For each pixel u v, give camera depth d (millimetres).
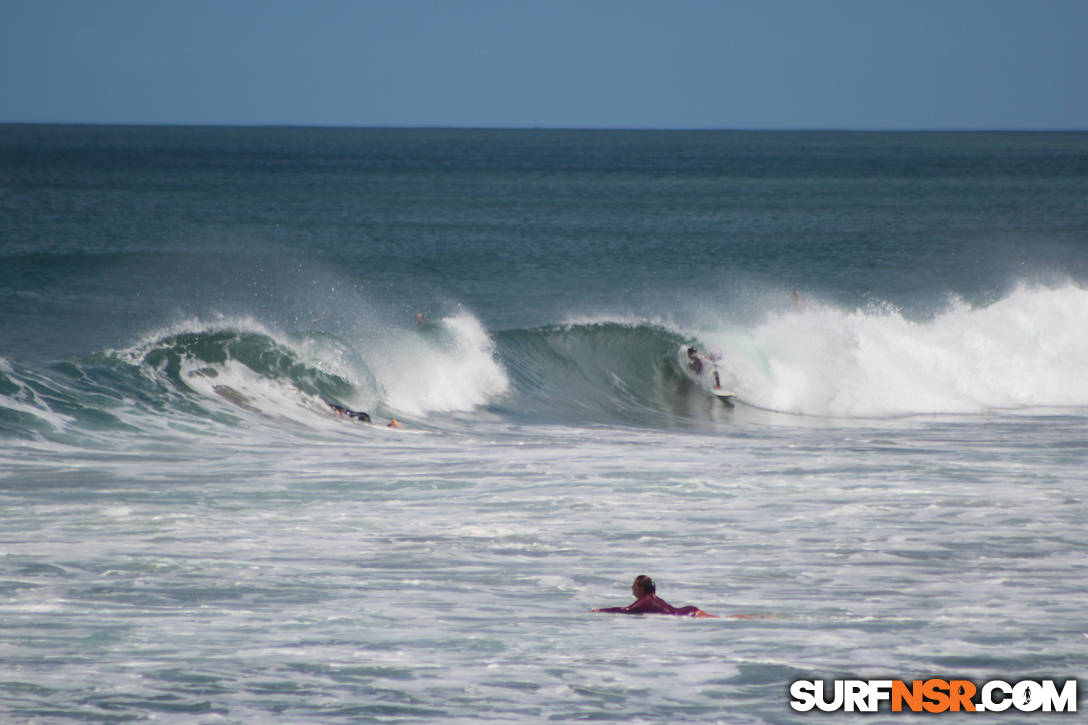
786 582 37000
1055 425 82688
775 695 25953
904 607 33844
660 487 52531
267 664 27578
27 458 54938
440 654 28641
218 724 23656
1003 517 47062
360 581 36188
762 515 47094
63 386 66562
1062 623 32094
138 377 70062
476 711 24656
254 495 49219
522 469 56812
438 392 84438
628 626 31484
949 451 66250
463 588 35625
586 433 76375
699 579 37281
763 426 82938
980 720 24641
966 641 30188
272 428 67188
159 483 50875
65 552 38688
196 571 36781
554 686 26359
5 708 24203
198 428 64562
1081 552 41469
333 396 76875
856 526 45312
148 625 30719
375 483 52531
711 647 29500
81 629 30188
